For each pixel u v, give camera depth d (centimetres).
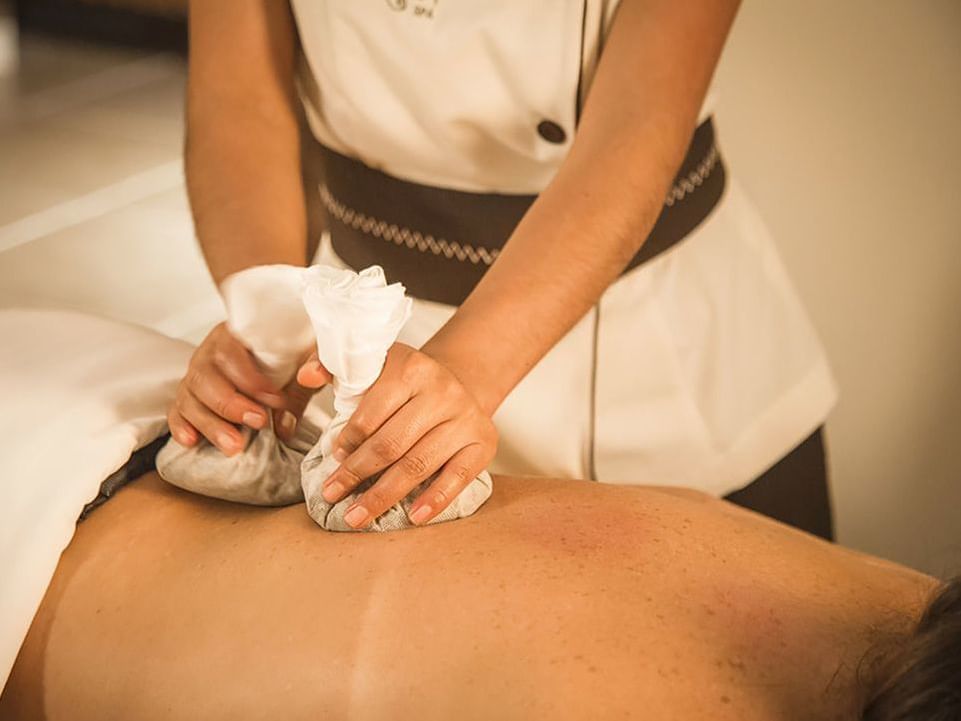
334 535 89
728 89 185
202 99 118
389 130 121
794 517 147
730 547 88
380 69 118
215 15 119
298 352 92
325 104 125
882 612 84
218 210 111
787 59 182
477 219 126
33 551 89
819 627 81
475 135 121
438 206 127
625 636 78
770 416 142
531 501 94
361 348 83
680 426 136
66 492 91
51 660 89
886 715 67
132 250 319
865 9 177
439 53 114
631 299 131
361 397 87
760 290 142
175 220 338
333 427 90
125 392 100
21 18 512
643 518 90
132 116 423
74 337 108
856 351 193
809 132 185
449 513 90
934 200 183
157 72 472
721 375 138
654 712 74
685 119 103
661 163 102
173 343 111
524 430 133
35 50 490
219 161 114
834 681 77
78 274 305
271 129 118
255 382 93
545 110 117
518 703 75
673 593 82
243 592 86
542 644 78
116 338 109
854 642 80
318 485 90
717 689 76
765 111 185
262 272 89
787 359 143
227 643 84
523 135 120
